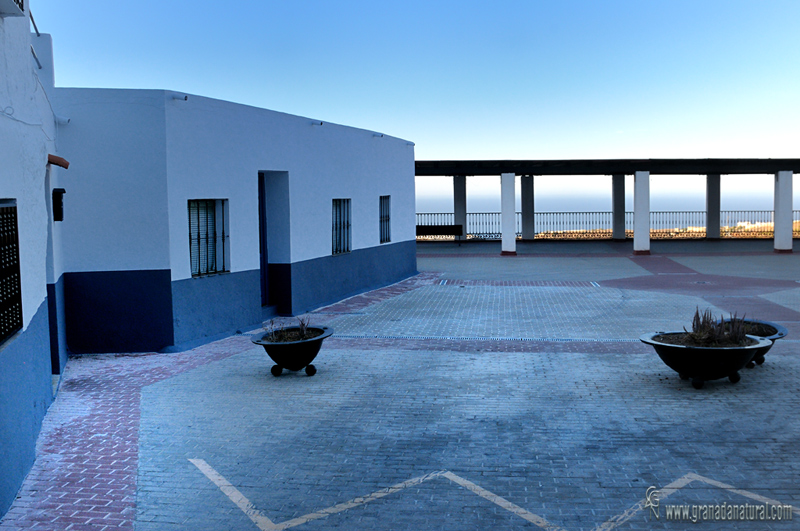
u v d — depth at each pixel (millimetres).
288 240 14828
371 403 8266
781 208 27391
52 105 10773
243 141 13141
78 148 10961
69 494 5777
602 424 7371
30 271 6746
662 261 25125
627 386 8844
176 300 11555
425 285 19859
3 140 5672
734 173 27969
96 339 11344
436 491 5750
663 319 13844
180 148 11562
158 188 11273
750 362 9414
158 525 5215
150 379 9578
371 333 12766
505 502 5516
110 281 11289
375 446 6824
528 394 8555
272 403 8320
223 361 10641
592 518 5219
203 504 5574
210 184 12305
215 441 7016
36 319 7164
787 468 6113
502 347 11375
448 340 12031
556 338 12094
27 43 6758
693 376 8664
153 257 11359
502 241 28047
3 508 5309
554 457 6461
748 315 14023
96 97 10977
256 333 13031
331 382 9258
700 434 7008
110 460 6523
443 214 35969
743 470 6086
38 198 7270
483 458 6469
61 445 6930
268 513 5395
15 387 5863
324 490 5805
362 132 18328
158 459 6547
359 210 18297
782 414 7609
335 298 16984
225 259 12930
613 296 17047
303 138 15281
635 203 27281
